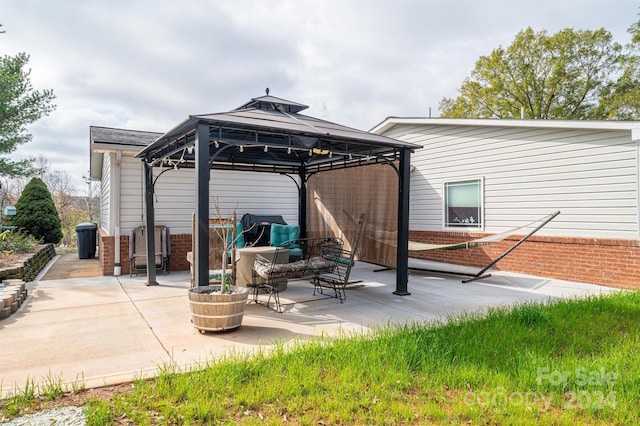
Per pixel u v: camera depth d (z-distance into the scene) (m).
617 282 6.84
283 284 6.65
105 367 3.35
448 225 9.70
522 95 20.48
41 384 2.99
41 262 9.77
